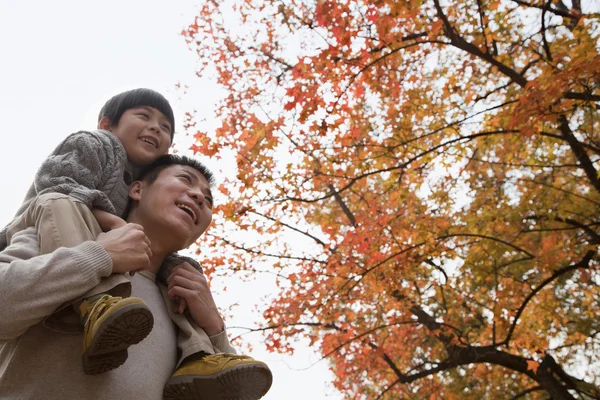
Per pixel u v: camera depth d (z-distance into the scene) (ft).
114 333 5.28
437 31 19.79
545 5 20.06
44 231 6.16
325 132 19.27
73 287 5.56
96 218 6.78
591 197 26.04
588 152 25.27
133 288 6.95
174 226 7.33
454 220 25.98
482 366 30.60
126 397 5.82
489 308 26.07
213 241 25.93
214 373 6.41
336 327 28.66
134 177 9.12
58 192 6.68
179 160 8.25
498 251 23.09
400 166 20.81
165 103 10.09
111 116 9.80
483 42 21.31
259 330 25.12
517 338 25.89
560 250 22.94
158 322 6.86
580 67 15.94
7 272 5.42
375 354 28.55
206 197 8.02
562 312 28.66
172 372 6.68
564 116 21.27
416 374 27.71
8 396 5.53
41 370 5.62
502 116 21.40
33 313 5.35
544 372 25.49
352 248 24.79
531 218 24.98
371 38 19.56
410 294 27.91
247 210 22.80
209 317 7.40
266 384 6.77
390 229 23.54
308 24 20.10
